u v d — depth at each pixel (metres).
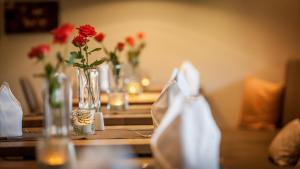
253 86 4.52
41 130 2.50
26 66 4.82
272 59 4.74
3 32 4.87
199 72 4.80
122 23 4.80
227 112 4.81
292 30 4.70
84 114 2.31
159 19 4.79
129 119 2.74
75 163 1.72
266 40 4.73
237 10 4.74
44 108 1.63
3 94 2.27
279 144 3.12
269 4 4.71
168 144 1.58
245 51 4.76
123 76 4.09
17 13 4.84
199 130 1.62
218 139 1.69
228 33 4.76
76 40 2.38
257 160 3.17
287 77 4.45
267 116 4.39
